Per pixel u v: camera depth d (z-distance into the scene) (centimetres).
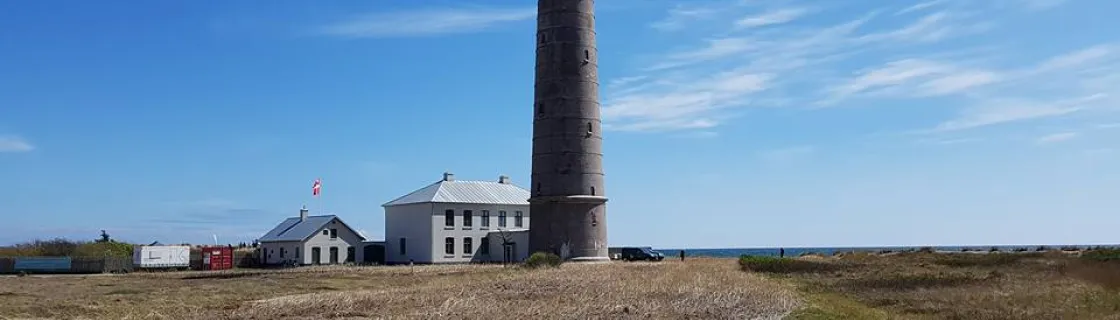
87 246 9475
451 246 9244
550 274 5094
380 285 5119
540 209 7350
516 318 2908
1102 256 5603
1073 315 3125
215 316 3156
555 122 7344
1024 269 5475
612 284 4156
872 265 6350
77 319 3222
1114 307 3309
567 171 7275
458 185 9625
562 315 2980
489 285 4291
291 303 3528
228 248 8731
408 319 2916
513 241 9319
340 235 9344
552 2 7475
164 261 8238
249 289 4906
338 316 3097
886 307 3588
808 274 5734
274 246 9438
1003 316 3144
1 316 3325
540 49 7506
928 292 4194
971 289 4272
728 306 3259
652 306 3234
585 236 7275
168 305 3703
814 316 3103
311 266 8544
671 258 9138
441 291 3975
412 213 9362
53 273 7562
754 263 6384
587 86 7419
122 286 5288
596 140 7431
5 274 7381
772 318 2988
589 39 7488
